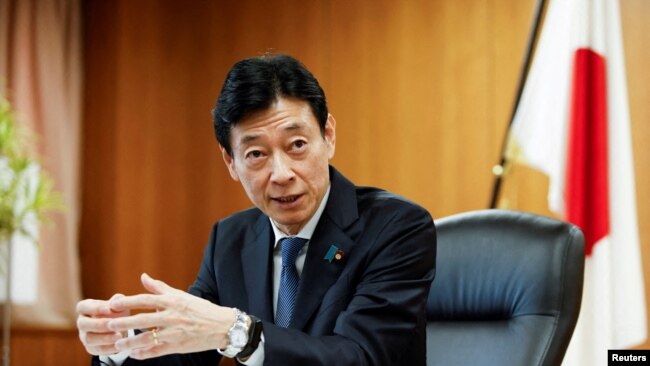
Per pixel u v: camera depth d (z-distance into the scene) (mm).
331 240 1817
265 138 1684
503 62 5516
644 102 4789
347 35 6035
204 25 6543
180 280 6512
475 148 5574
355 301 1705
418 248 1784
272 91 1678
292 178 1693
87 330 1426
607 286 3160
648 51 4809
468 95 5617
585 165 3320
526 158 3572
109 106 6715
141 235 6594
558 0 3570
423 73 5770
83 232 6711
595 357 3076
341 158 5980
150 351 1394
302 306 1773
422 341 1754
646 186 4738
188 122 6562
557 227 2002
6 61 6484
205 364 1933
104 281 6637
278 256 1922
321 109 1736
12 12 6531
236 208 6422
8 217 5680
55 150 6543
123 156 6652
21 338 6547
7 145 5746
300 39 6199
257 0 6375
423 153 5742
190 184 6531
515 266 2006
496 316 2021
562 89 3436
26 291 6504
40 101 6543
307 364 1495
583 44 3387
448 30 5707
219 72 6492
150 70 6645
